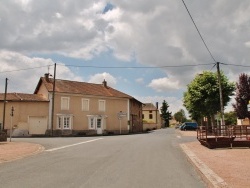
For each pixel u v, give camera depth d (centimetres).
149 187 866
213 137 2109
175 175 1060
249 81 4388
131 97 5372
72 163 1360
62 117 4438
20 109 4200
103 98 4956
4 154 1734
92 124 4778
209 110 4347
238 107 4403
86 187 856
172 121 13988
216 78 4322
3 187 860
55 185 882
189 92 4472
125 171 1139
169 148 2081
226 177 969
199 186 883
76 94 4609
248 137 2275
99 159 1505
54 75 4309
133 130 5622
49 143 2559
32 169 1191
